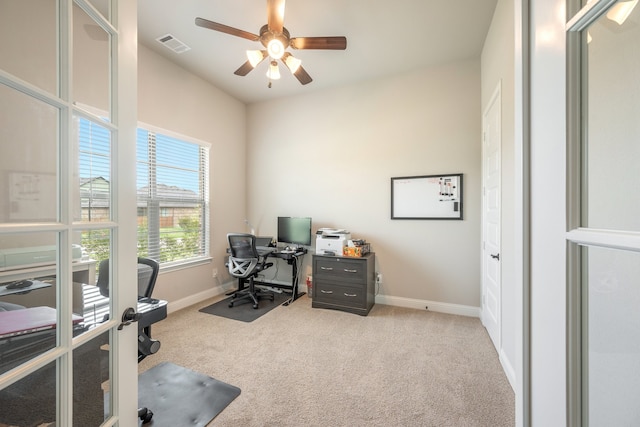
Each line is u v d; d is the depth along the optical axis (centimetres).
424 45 280
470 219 308
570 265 55
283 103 411
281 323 288
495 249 238
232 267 353
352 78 351
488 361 214
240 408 164
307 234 378
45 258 68
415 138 333
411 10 231
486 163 272
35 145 65
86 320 79
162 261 316
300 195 400
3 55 60
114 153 87
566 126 56
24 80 62
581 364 55
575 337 55
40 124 66
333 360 216
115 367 87
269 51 231
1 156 60
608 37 52
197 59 311
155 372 199
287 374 197
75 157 75
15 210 61
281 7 197
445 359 217
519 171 74
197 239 362
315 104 390
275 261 421
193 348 234
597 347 54
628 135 50
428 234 328
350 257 316
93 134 81
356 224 365
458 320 295
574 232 54
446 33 261
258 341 247
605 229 51
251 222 433
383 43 277
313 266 336
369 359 217
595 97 54
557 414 59
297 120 402
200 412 160
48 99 66
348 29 256
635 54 50
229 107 404
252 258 341
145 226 298
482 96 292
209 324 284
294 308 333
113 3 87
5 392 61
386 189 348
